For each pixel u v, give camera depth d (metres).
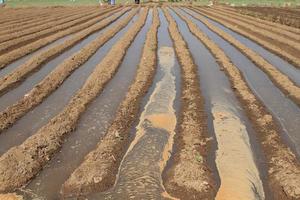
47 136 12.66
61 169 11.25
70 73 20.73
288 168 11.06
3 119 14.26
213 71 21.38
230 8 59.53
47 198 9.91
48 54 24.16
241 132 13.58
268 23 39.78
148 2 77.31
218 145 12.59
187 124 13.97
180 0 80.38
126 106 15.59
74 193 10.05
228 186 10.34
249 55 24.61
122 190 10.20
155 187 10.31
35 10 58.16
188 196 9.94
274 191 10.30
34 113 15.30
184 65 22.00
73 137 13.24
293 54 25.48
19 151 11.55
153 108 15.71
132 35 31.08
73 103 15.86
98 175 10.59
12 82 18.73
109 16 47.50
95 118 14.83
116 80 19.62
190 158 11.39
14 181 10.41
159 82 19.30
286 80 19.23
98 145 12.45
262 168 11.41
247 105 16.14
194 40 30.48
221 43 29.45
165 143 12.74
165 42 29.39
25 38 30.19
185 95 17.22
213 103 16.34
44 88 17.75
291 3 66.38
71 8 62.03
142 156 11.88
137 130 13.77
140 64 22.08
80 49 26.91
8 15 49.50
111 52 24.92
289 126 14.29
